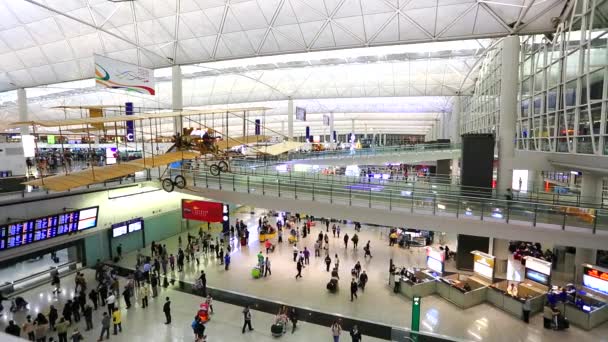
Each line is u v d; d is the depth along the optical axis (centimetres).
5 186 1672
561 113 1755
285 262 2220
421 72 3722
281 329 1387
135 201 2417
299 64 3481
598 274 1650
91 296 1595
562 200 1772
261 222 3111
